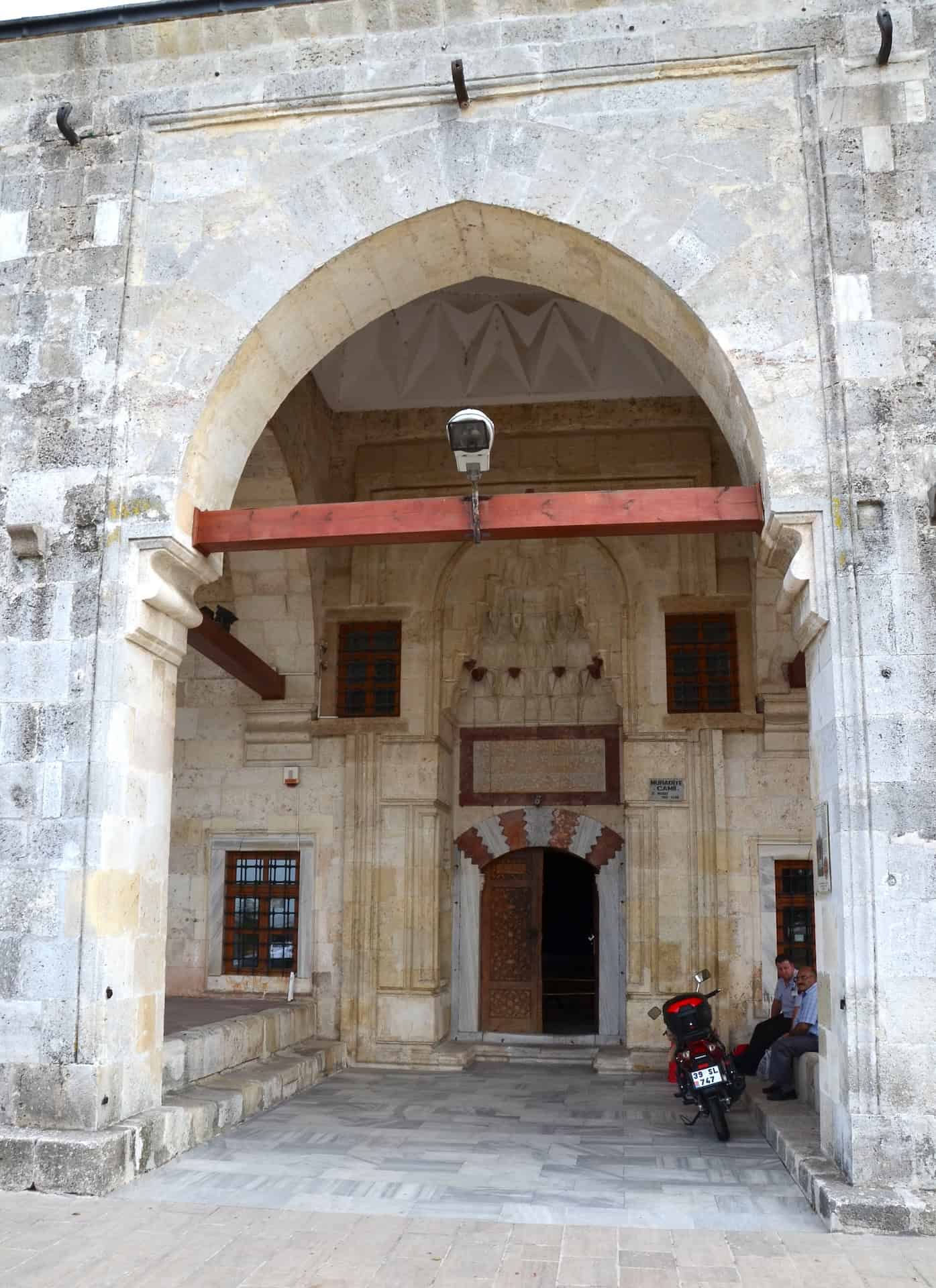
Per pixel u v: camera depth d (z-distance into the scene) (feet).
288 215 23.02
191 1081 25.21
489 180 22.40
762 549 21.20
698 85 22.17
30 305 23.45
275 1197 18.30
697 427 37.45
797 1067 25.38
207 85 23.75
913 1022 17.61
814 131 21.48
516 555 37.40
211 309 22.81
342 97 23.15
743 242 21.27
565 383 37.63
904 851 18.13
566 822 37.22
